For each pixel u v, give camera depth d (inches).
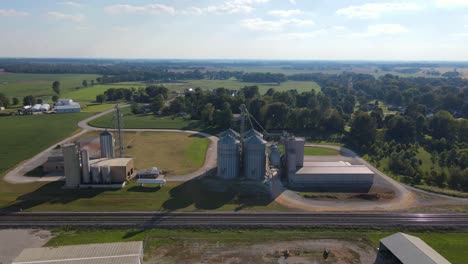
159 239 2429.9
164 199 3095.5
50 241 2384.4
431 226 2650.1
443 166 4124.0
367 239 2461.9
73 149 3270.2
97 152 4431.6
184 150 4685.0
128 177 3560.5
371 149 4719.5
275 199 3137.3
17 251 2260.1
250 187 3420.3
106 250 2105.1
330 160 4311.0
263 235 2503.7
